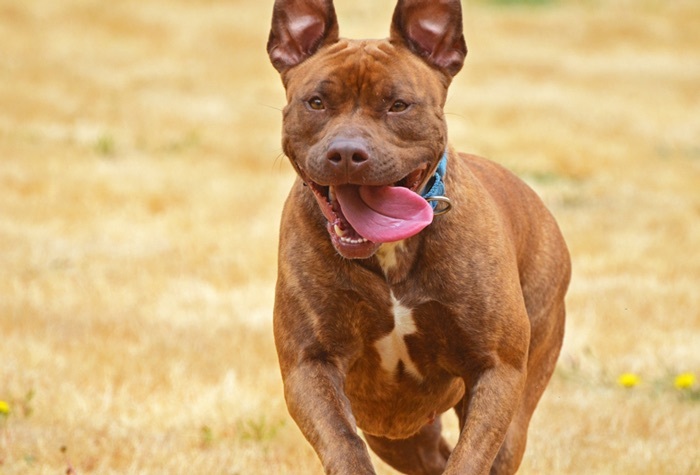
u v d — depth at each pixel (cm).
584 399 1111
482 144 2455
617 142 2552
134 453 946
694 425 1047
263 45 3350
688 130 2712
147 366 1162
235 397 1088
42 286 1445
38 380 1098
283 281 738
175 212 1858
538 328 852
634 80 3206
